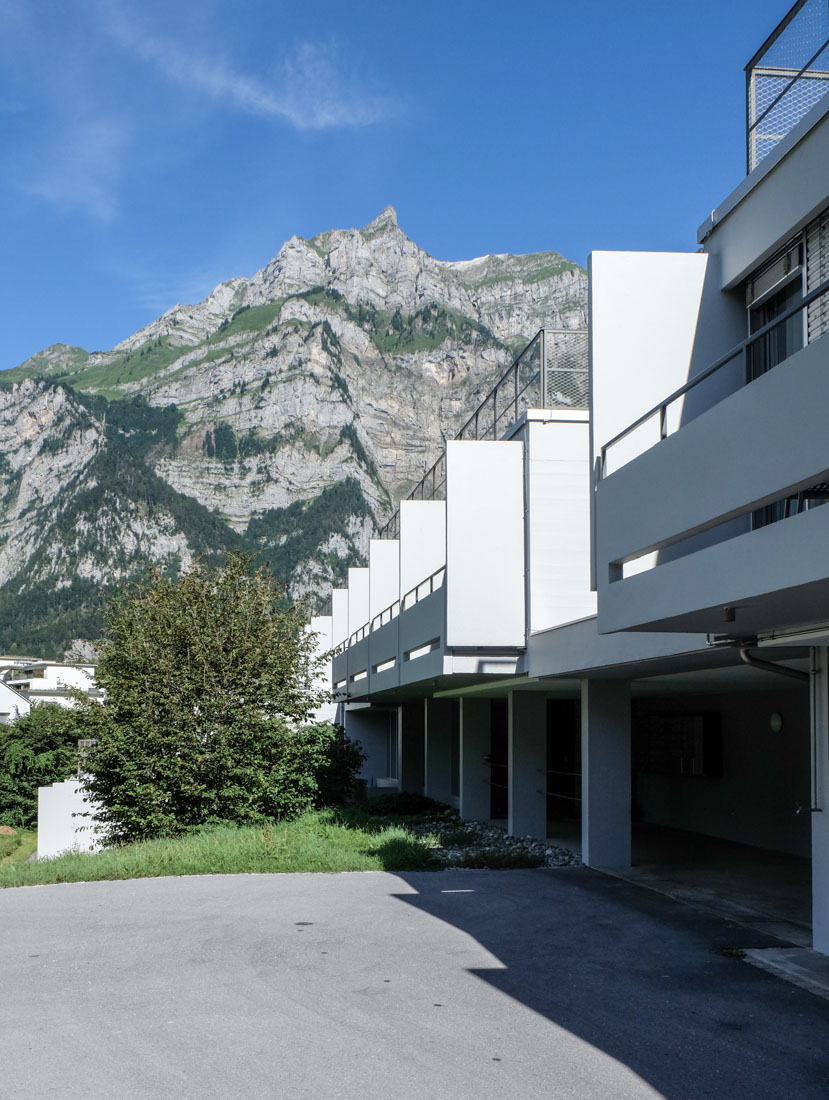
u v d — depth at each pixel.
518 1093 5.64
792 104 9.48
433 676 17.09
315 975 8.30
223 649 20.00
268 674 19.84
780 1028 6.99
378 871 14.86
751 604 7.29
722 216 10.49
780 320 6.61
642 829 21.34
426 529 22.86
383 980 8.16
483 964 8.79
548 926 10.62
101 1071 5.96
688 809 20.78
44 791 25.66
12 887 13.84
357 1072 5.95
